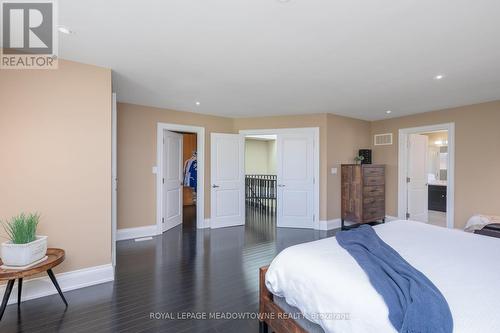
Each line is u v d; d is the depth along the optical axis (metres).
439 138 7.31
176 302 2.30
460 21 1.83
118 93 3.67
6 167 2.20
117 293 2.44
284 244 4.02
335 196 5.12
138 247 3.84
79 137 2.52
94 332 1.88
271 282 1.71
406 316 1.03
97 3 1.63
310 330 1.48
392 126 5.37
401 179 5.23
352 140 5.39
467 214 4.24
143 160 4.45
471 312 1.05
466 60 2.50
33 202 2.30
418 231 2.29
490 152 4.00
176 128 4.77
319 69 2.75
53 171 2.39
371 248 1.71
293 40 2.13
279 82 3.17
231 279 2.76
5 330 1.88
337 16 1.78
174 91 3.57
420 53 2.36
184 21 1.84
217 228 5.06
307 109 4.66
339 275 1.36
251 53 2.37
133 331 1.90
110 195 2.69
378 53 2.36
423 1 1.61
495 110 3.96
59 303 2.25
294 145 5.13
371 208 4.91
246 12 1.73
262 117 5.30
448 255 1.67
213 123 5.18
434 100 3.97
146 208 4.48
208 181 5.13
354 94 3.67
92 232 2.59
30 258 1.98
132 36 2.05
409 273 1.32
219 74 2.90
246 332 1.91
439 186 6.73
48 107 2.37
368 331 1.10
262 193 7.85
